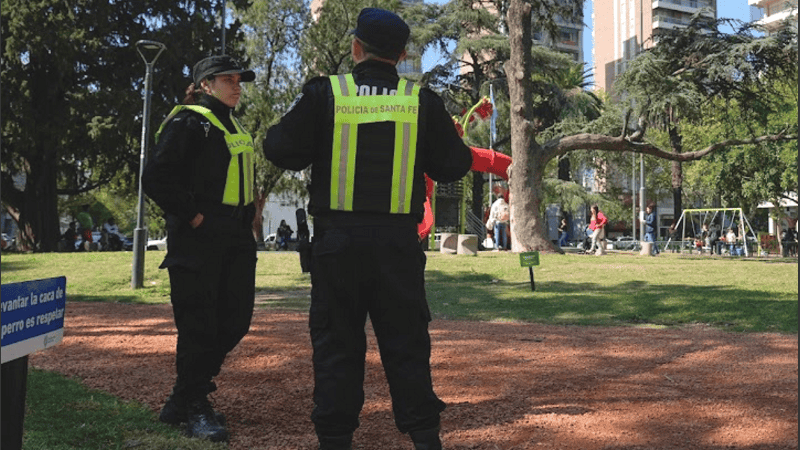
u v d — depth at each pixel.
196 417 3.21
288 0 35.31
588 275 13.60
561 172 41.78
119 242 30.75
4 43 23.59
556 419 3.39
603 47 87.75
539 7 20.84
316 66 36.50
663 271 14.39
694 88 20.16
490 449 3.00
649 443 3.06
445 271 14.20
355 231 2.49
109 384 4.08
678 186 37.53
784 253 29.41
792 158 32.88
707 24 21.86
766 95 22.91
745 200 37.16
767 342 5.87
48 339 1.99
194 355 3.25
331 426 2.54
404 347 2.55
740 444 3.05
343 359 2.55
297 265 16.06
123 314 7.69
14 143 25.30
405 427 2.55
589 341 5.83
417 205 2.60
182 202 3.15
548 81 38.84
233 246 3.37
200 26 27.09
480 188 41.12
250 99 34.69
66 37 23.89
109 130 24.59
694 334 6.48
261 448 3.07
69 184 30.05
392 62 2.64
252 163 3.50
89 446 2.94
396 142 2.53
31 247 26.91
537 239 20.16
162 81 27.23
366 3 35.84
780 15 53.34
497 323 7.55
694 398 3.81
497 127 38.25
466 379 4.29
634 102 20.64
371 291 2.55
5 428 1.86
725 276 13.44
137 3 26.55
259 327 6.31
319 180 2.56
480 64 39.56
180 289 3.26
